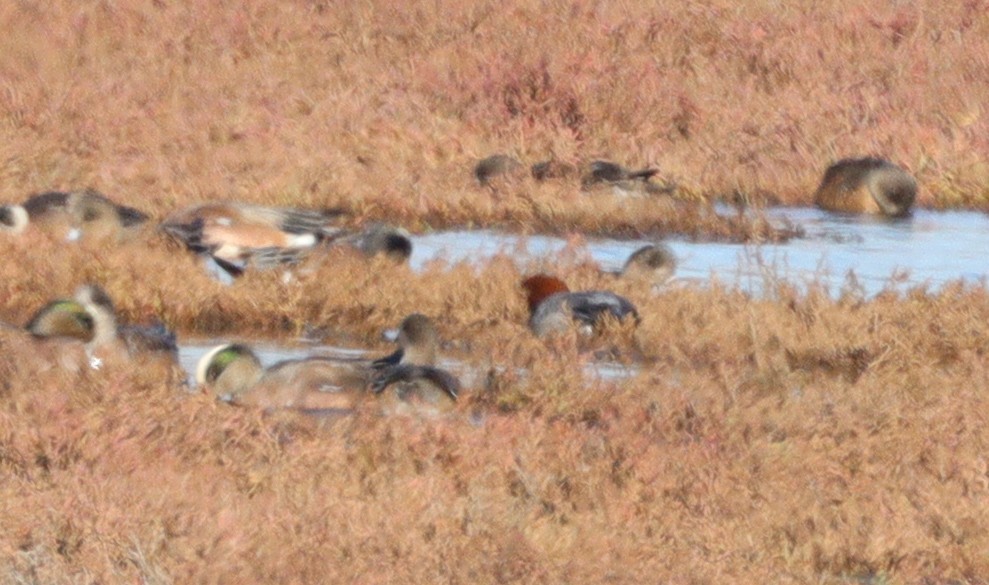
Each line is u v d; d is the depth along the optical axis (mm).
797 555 30281
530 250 56906
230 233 49812
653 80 80938
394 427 34000
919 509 31891
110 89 77750
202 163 66125
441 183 65500
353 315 46375
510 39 89125
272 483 31172
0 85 74938
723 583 28453
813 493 32406
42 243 49531
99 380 36562
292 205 61969
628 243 60000
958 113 81250
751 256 56875
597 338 43812
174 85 79625
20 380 36250
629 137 74375
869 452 34375
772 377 40812
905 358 42281
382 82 81750
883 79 86812
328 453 32344
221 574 27062
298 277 47656
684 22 92188
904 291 51438
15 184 61375
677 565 28922
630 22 91875
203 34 89688
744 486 32375
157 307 45594
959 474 33344
